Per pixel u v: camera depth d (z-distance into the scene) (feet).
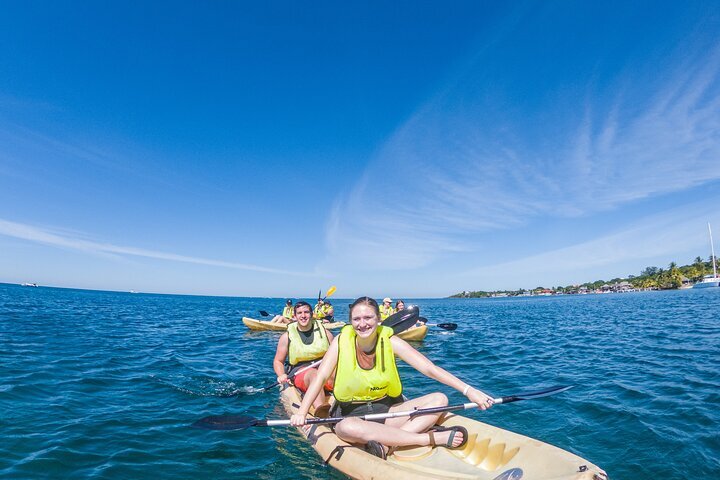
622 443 13.87
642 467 12.14
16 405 17.49
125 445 13.99
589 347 36.55
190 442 14.46
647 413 16.63
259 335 51.42
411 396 20.68
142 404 18.95
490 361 30.60
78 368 25.63
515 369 27.30
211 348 38.83
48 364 26.14
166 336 47.50
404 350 13.08
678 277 353.10
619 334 46.11
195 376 25.48
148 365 28.30
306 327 19.95
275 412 18.08
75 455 12.97
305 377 18.26
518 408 17.97
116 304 137.49
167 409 18.34
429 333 52.08
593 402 18.51
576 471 9.61
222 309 136.67
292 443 14.35
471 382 23.56
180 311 112.47
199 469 12.35
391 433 12.17
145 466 12.48
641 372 24.49
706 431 14.48
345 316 91.35
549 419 16.49
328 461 12.40
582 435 14.73
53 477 11.48
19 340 35.50
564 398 19.39
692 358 28.37
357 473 11.28
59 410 17.28
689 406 17.26
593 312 95.91
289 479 11.73
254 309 140.67
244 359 32.76
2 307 76.48
